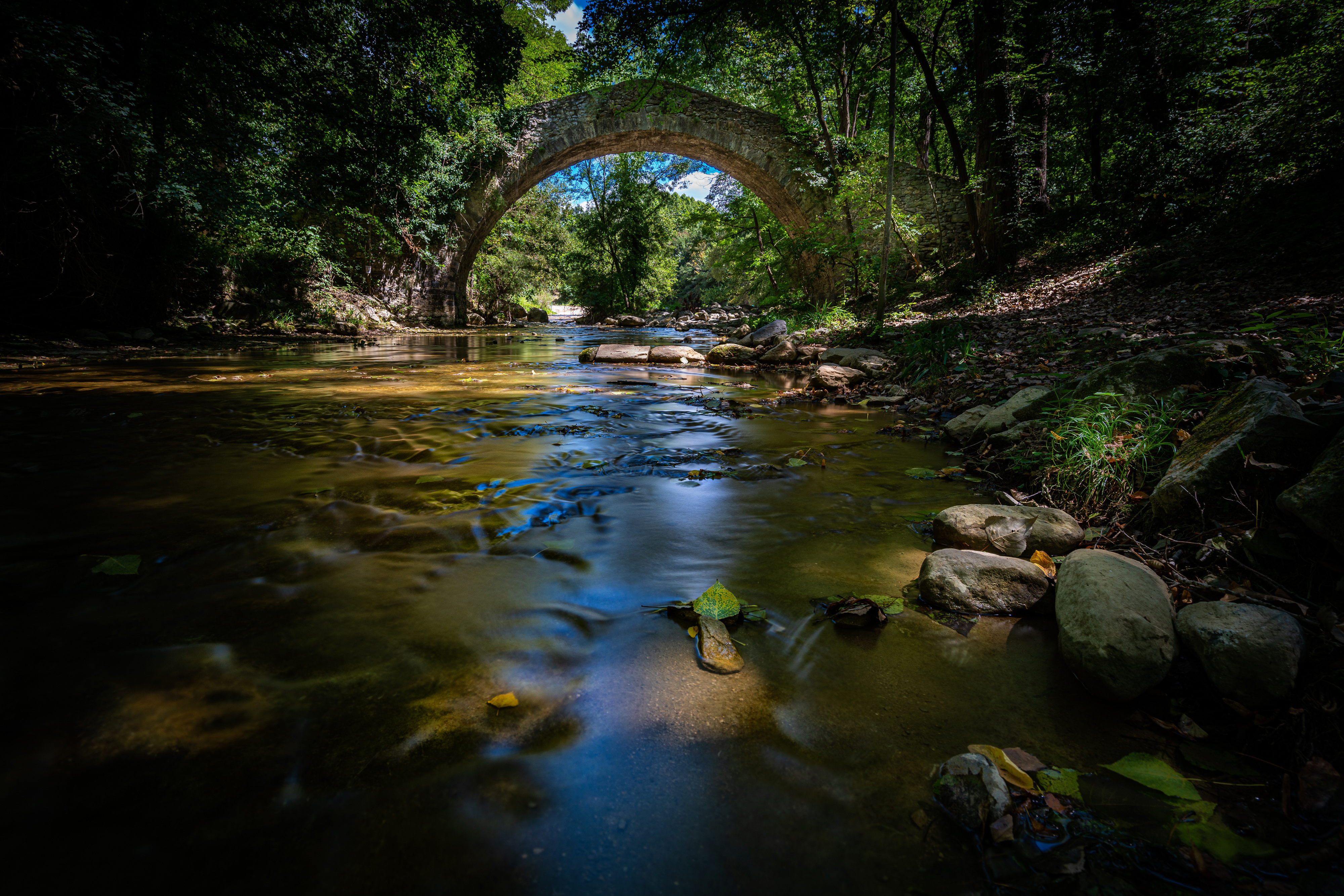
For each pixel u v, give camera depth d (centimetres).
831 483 298
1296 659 129
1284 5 1039
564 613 164
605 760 111
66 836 91
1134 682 133
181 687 127
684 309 3934
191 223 1284
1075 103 1262
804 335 1164
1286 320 456
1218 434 214
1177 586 175
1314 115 848
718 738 118
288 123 1336
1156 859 95
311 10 1245
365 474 298
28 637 145
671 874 89
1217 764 116
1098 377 318
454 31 1404
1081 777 112
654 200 3347
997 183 1380
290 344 1257
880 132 1928
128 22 1090
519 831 95
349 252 2022
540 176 2327
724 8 1323
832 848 95
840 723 124
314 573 184
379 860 90
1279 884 91
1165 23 1097
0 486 266
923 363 636
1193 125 1076
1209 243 887
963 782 104
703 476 308
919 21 1554
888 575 196
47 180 963
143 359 872
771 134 2180
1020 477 299
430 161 1900
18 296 991
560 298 5788
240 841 91
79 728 113
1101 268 1066
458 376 741
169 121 1147
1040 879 91
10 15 820
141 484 273
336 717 119
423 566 191
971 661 149
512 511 246
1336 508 154
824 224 1814
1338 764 113
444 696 127
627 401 556
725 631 153
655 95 2162
